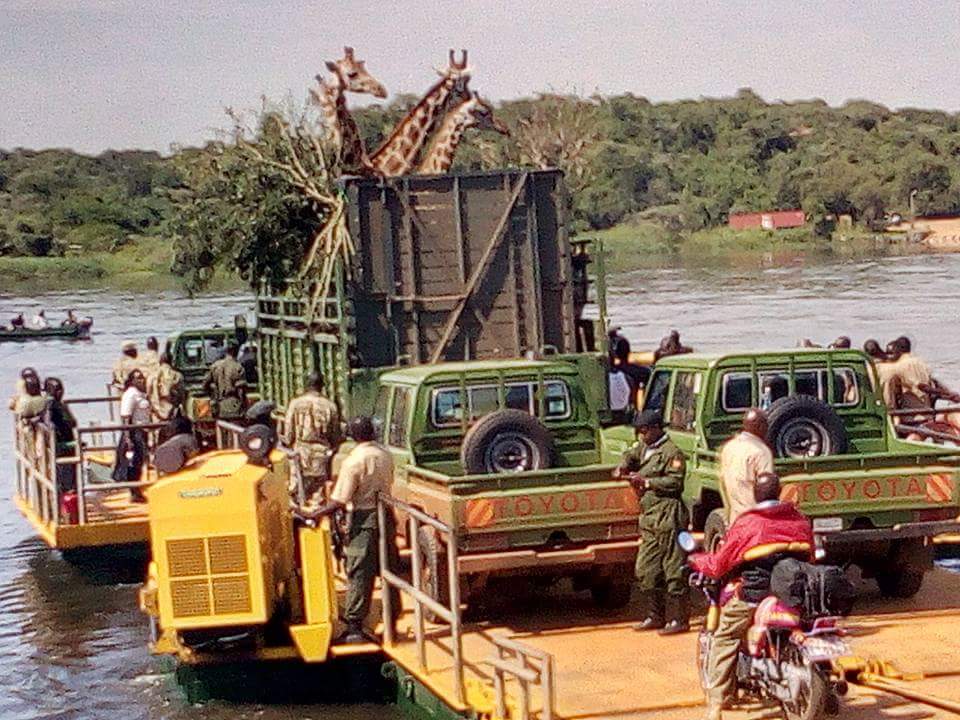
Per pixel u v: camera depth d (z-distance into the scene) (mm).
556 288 19016
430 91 21922
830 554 12656
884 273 80500
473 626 12539
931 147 134875
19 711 12812
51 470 17891
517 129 25453
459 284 18766
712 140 143125
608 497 12109
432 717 11242
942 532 12055
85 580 18031
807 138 143625
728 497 11375
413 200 18594
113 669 14008
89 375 43812
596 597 12961
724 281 77375
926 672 10312
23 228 112688
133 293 87188
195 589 11586
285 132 21359
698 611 12742
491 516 11922
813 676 8828
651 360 22188
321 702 12477
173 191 22422
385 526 12094
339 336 17984
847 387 13562
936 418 17750
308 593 12086
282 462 12766
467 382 13547
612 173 121438
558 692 10297
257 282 22031
